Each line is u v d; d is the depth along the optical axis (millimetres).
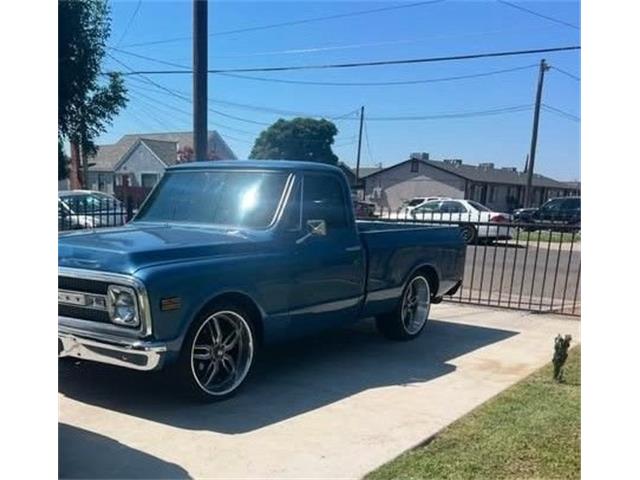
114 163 50688
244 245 5059
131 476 3572
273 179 5625
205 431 4273
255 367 5914
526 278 13320
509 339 7375
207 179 5953
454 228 7875
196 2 10266
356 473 3674
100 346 4449
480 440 4117
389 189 58281
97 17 15555
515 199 60156
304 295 5500
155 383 5289
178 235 5168
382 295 6574
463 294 11047
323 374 5734
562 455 3875
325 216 5836
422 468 3697
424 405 4906
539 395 5051
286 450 3986
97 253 4555
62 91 15266
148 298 4262
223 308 4820
